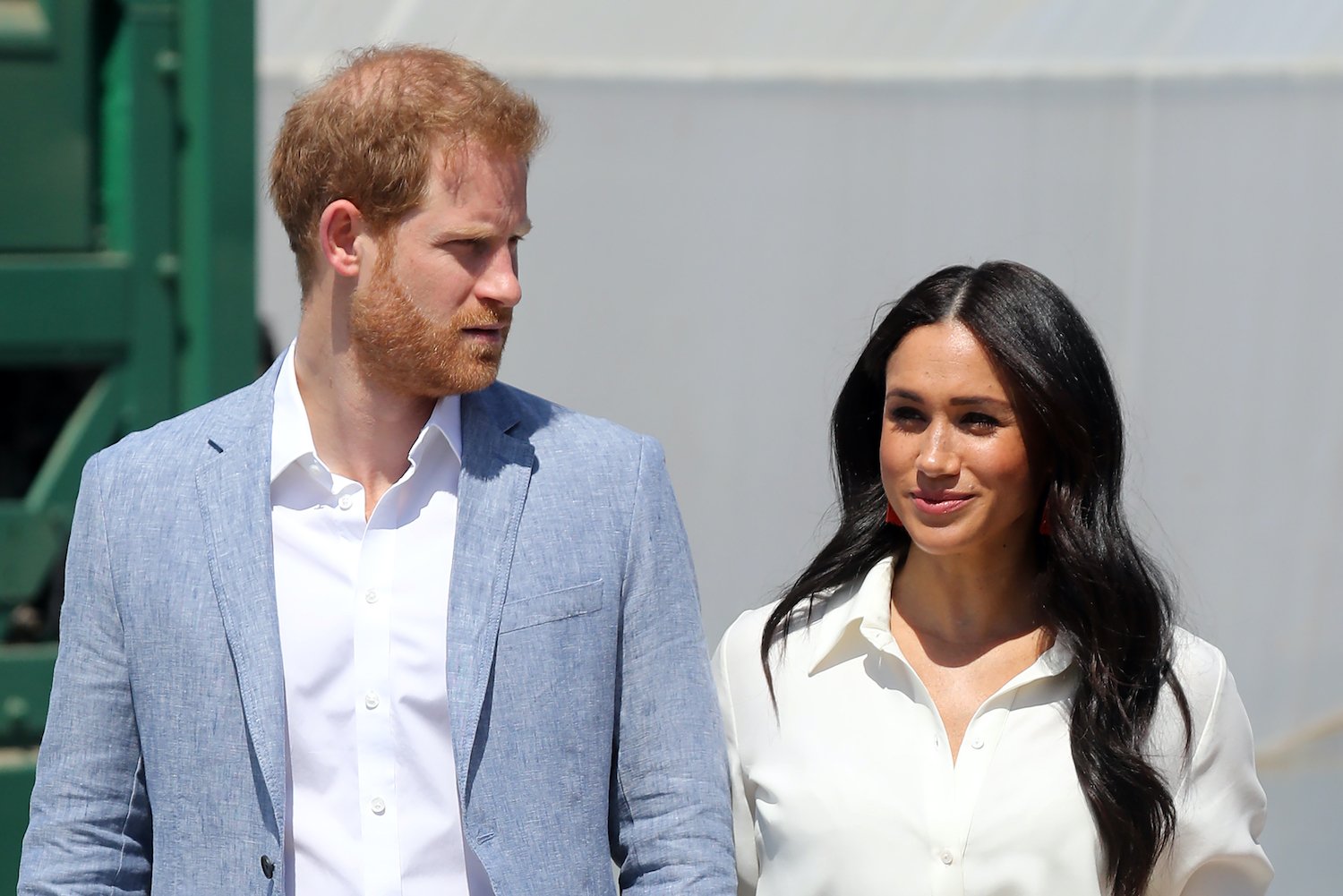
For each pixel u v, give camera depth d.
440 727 7.07
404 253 6.92
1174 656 7.14
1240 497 16.33
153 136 10.08
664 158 16.30
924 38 16.55
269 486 7.25
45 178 9.88
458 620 7.07
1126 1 16.73
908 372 7.10
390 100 6.88
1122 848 6.84
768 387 16.45
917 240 16.33
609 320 16.38
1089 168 16.27
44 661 10.03
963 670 7.37
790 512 16.53
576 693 7.17
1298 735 16.20
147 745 7.18
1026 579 7.48
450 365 7.02
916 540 7.18
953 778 7.08
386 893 6.98
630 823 7.44
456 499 7.34
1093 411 7.05
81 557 7.34
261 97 15.38
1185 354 16.28
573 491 7.39
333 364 7.26
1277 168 16.16
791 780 7.32
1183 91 16.14
